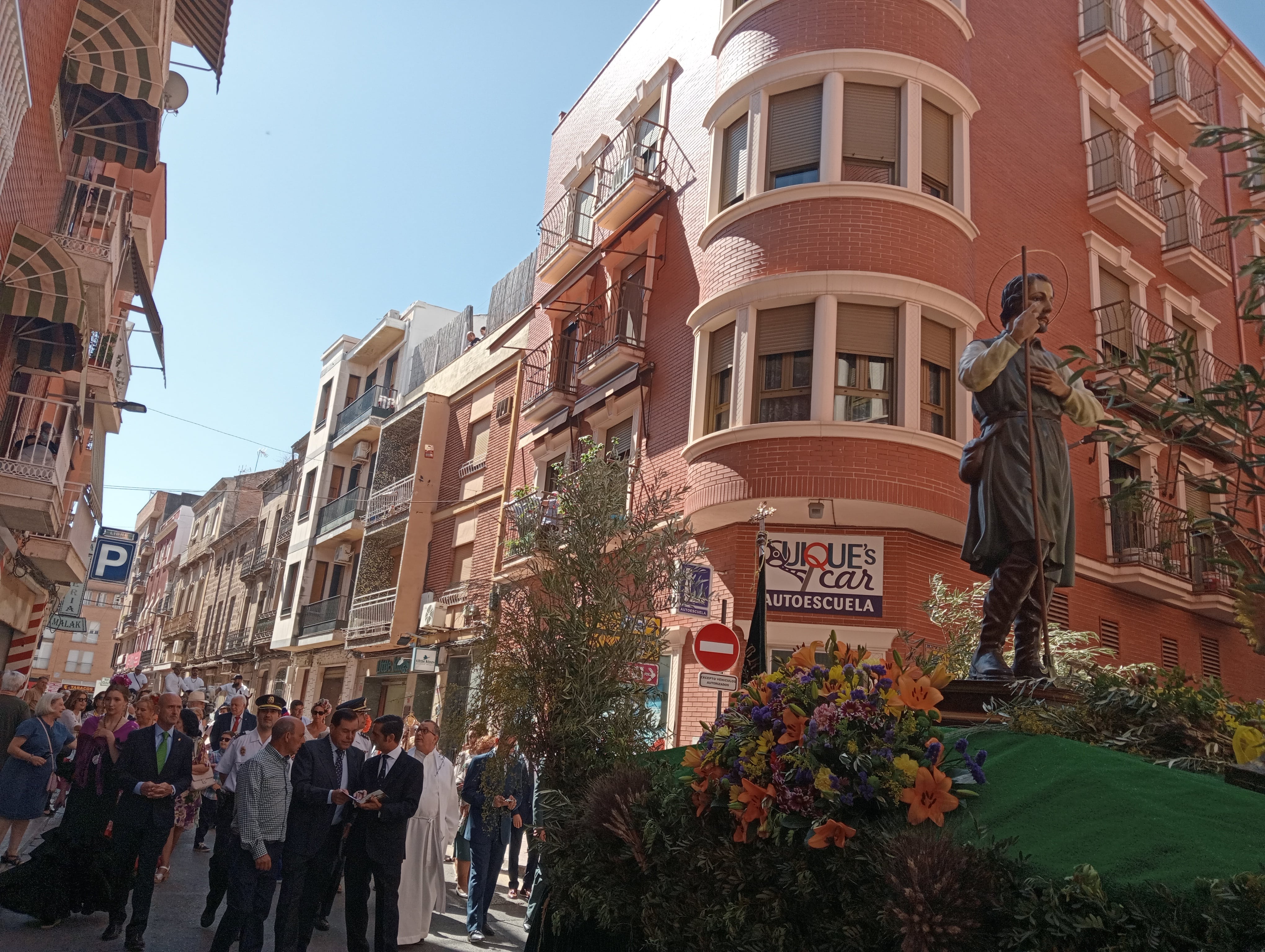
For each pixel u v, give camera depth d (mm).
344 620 28875
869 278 13188
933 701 3420
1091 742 3984
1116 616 16266
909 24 14336
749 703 3723
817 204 13648
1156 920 2299
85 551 20406
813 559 13312
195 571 54844
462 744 6805
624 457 16953
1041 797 2980
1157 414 3965
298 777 6676
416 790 6895
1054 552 4879
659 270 17375
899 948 2742
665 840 3594
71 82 12414
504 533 21297
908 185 13750
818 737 3256
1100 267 17719
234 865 6613
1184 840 2557
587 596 6121
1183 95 20938
